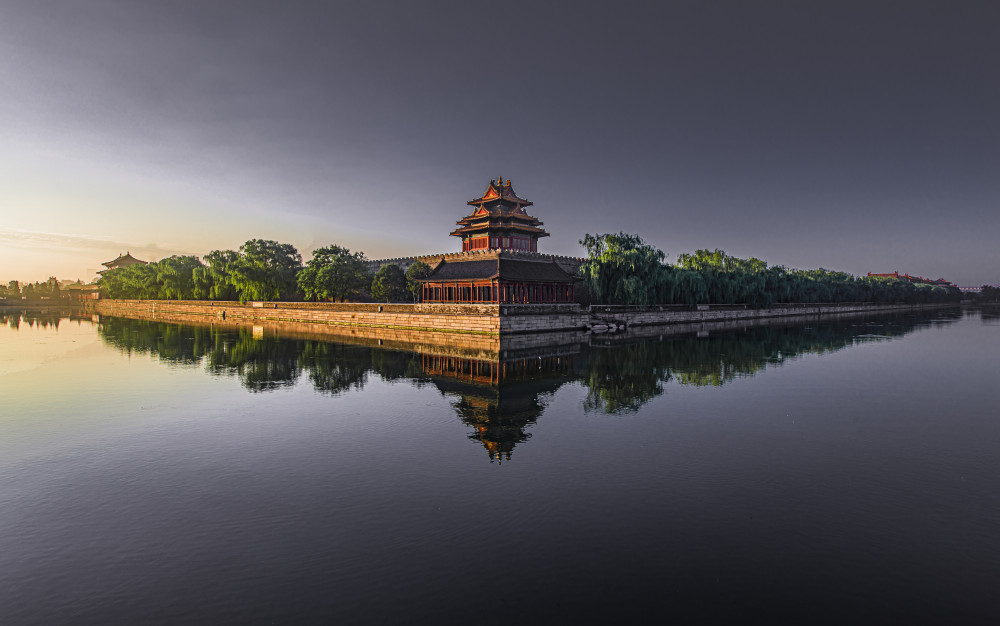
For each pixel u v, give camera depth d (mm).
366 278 113438
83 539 16141
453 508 18125
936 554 15055
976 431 27547
